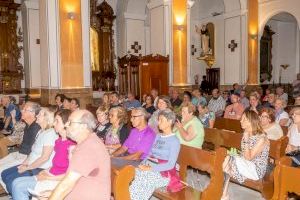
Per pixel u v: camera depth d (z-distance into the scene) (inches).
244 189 193.3
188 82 446.9
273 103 292.7
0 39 513.7
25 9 517.3
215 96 376.5
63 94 323.3
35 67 524.7
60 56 354.0
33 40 521.0
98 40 585.9
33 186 143.0
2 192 184.1
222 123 270.1
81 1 365.7
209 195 138.1
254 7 571.8
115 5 603.5
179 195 144.0
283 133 213.0
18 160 177.5
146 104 338.6
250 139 162.4
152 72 427.8
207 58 612.1
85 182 106.2
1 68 516.4
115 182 119.5
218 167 141.0
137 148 174.1
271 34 736.3
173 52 434.0
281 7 549.0
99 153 106.3
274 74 746.2
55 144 148.2
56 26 352.2
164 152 153.3
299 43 734.5
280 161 121.3
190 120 185.8
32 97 501.7
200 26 665.0
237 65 578.6
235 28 578.2
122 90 498.0
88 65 373.7
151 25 452.4
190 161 154.3
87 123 107.9
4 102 323.6
